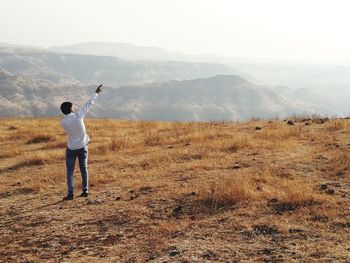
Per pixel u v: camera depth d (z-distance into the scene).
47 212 8.89
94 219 8.13
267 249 5.87
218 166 10.98
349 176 8.95
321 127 16.09
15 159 15.88
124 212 8.28
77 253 6.71
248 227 6.75
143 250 6.48
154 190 9.48
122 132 21.02
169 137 16.89
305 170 9.77
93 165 13.12
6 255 6.98
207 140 15.55
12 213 9.15
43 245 7.22
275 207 7.52
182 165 11.62
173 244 6.49
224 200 8.13
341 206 7.20
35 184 11.12
